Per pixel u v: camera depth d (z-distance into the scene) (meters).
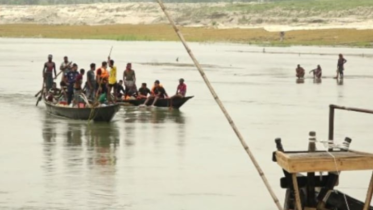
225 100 107.00
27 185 54.91
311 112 94.94
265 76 152.12
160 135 75.62
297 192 39.25
